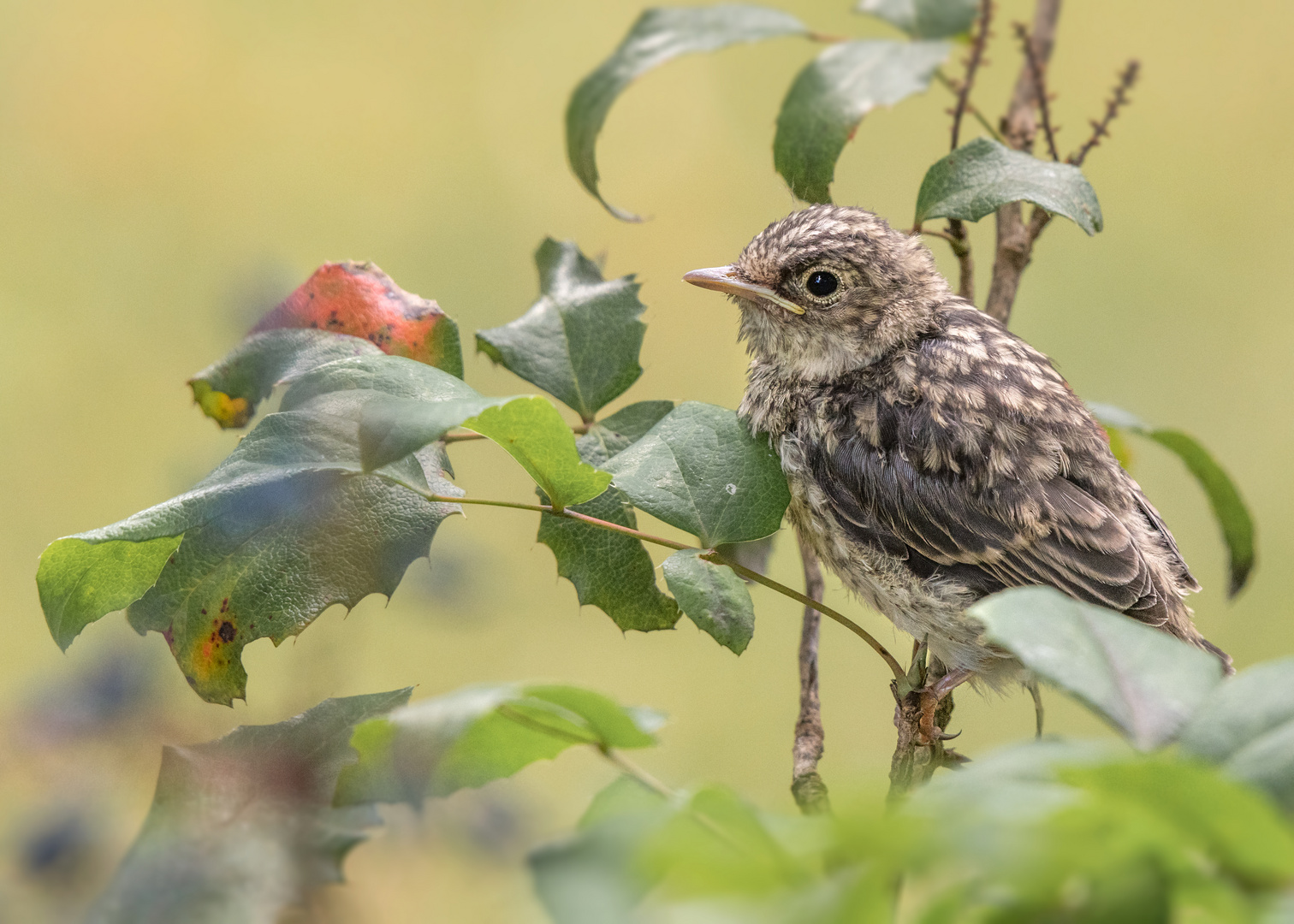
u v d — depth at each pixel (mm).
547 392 3086
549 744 2697
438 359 3084
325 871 2598
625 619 3080
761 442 3076
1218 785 1744
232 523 3064
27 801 2729
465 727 2262
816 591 3139
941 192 3090
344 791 2697
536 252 3096
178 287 3311
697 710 3244
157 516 3055
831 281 3143
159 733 3021
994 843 1674
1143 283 3318
